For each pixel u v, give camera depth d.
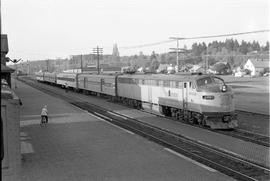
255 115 30.05
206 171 13.77
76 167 14.64
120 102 44.34
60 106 39.06
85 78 59.06
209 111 23.53
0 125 5.49
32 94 58.75
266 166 14.17
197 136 20.78
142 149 17.64
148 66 160.38
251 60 134.88
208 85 24.31
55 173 13.83
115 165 14.83
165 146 18.48
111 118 29.84
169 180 12.76
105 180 12.88
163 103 30.34
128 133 22.11
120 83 42.25
